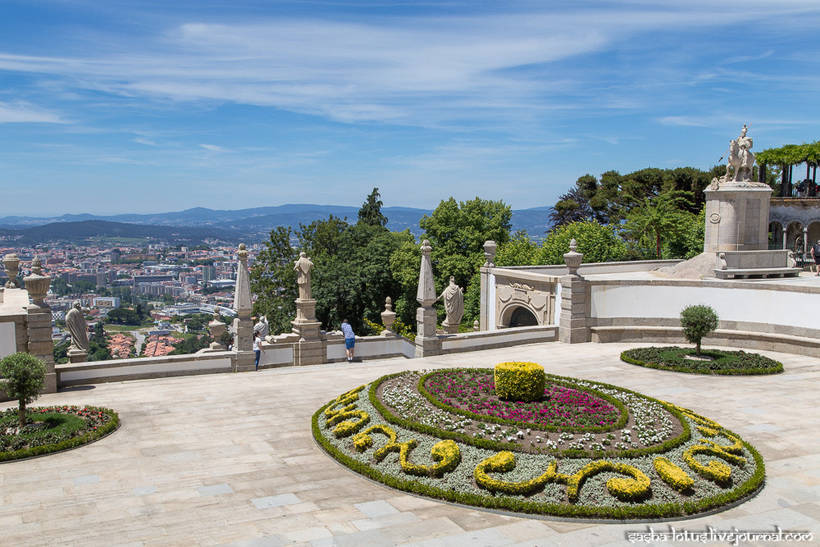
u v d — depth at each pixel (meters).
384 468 12.38
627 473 11.66
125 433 15.21
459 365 23.62
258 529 10.04
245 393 19.31
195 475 12.45
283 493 11.56
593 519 10.56
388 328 27.31
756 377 20.81
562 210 82.31
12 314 18.86
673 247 53.12
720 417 16.41
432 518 10.55
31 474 12.47
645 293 27.45
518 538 9.86
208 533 9.90
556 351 26.02
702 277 29.95
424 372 18.86
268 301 59.41
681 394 18.69
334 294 57.50
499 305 35.81
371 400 15.81
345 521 10.37
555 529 10.20
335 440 14.08
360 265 61.34
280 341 24.48
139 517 10.48
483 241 57.97
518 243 54.62
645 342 27.47
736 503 11.24
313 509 10.85
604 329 27.75
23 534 9.86
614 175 79.69
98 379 20.88
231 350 24.91
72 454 13.69
